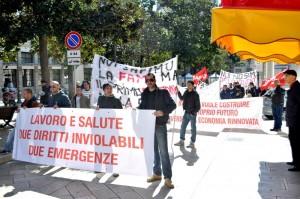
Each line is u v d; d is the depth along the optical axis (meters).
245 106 15.35
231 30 5.11
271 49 7.96
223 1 5.25
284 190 7.00
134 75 11.12
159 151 7.59
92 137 7.98
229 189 7.09
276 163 9.15
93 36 19.86
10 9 17.06
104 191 7.07
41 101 16.36
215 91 17.45
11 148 9.91
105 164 7.83
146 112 7.34
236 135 13.63
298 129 8.36
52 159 8.52
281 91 14.66
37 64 53.75
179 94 13.40
